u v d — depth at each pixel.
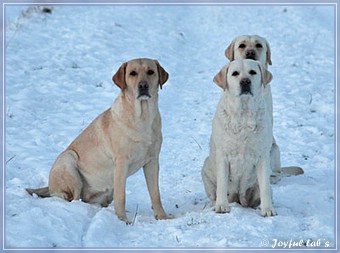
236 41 12.03
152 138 9.47
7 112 15.20
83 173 10.03
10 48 20.80
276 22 27.45
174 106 16.80
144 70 9.30
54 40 22.44
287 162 12.66
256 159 9.25
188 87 18.78
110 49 22.03
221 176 9.34
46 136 13.83
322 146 13.59
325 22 27.17
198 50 23.86
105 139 9.66
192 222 8.87
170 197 10.70
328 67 20.38
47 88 17.52
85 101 16.80
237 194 9.88
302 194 10.27
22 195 9.87
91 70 19.56
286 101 16.78
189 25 28.55
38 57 20.30
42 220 8.53
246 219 8.84
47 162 12.12
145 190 11.17
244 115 9.06
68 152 10.12
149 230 8.68
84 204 9.48
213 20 29.06
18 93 16.78
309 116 15.70
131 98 9.29
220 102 9.41
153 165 9.65
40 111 15.70
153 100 9.39
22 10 26.75
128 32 24.95
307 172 11.91
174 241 8.22
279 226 8.66
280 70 20.05
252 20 28.34
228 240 8.08
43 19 25.14
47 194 10.24
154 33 25.48
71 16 26.27
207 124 15.26
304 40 23.88
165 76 9.60
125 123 9.30
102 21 25.83
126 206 10.36
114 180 9.44
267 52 12.12
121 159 9.41
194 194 10.80
